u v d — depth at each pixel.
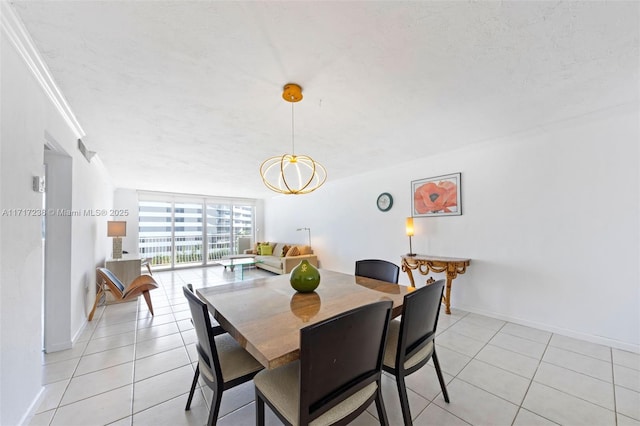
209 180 5.07
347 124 2.47
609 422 1.46
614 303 2.29
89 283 3.14
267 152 3.32
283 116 2.27
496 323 2.87
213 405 1.24
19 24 1.22
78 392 1.73
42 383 1.81
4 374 1.26
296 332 1.18
